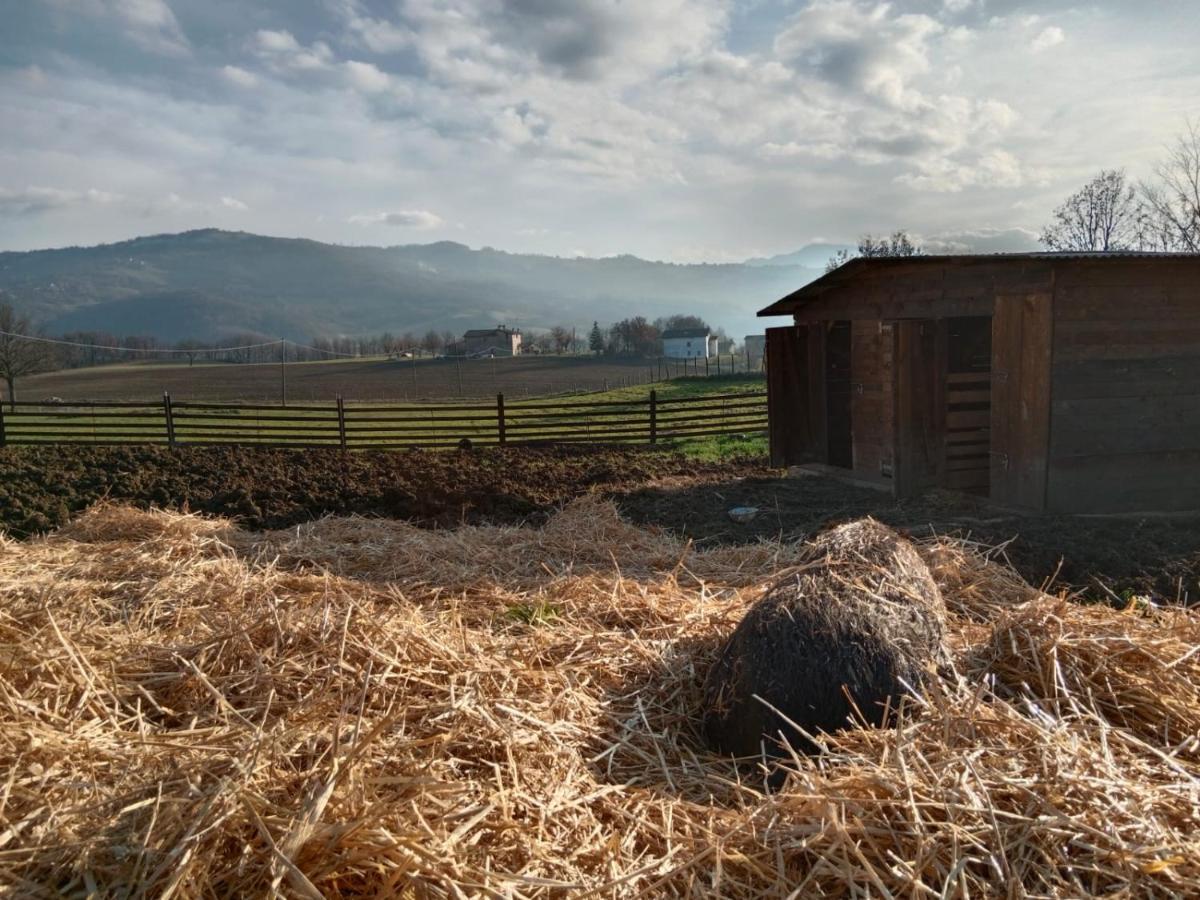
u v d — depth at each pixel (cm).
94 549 651
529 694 376
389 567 658
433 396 4234
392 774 277
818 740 313
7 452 1515
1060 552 687
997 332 862
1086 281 801
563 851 266
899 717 311
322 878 225
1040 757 276
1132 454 832
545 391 4462
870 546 413
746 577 629
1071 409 811
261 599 498
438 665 380
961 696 335
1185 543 711
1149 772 278
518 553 698
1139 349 823
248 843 236
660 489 1106
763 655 363
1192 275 833
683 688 415
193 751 286
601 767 339
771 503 995
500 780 285
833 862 242
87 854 226
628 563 682
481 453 1559
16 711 298
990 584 571
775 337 1264
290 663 371
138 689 349
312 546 713
